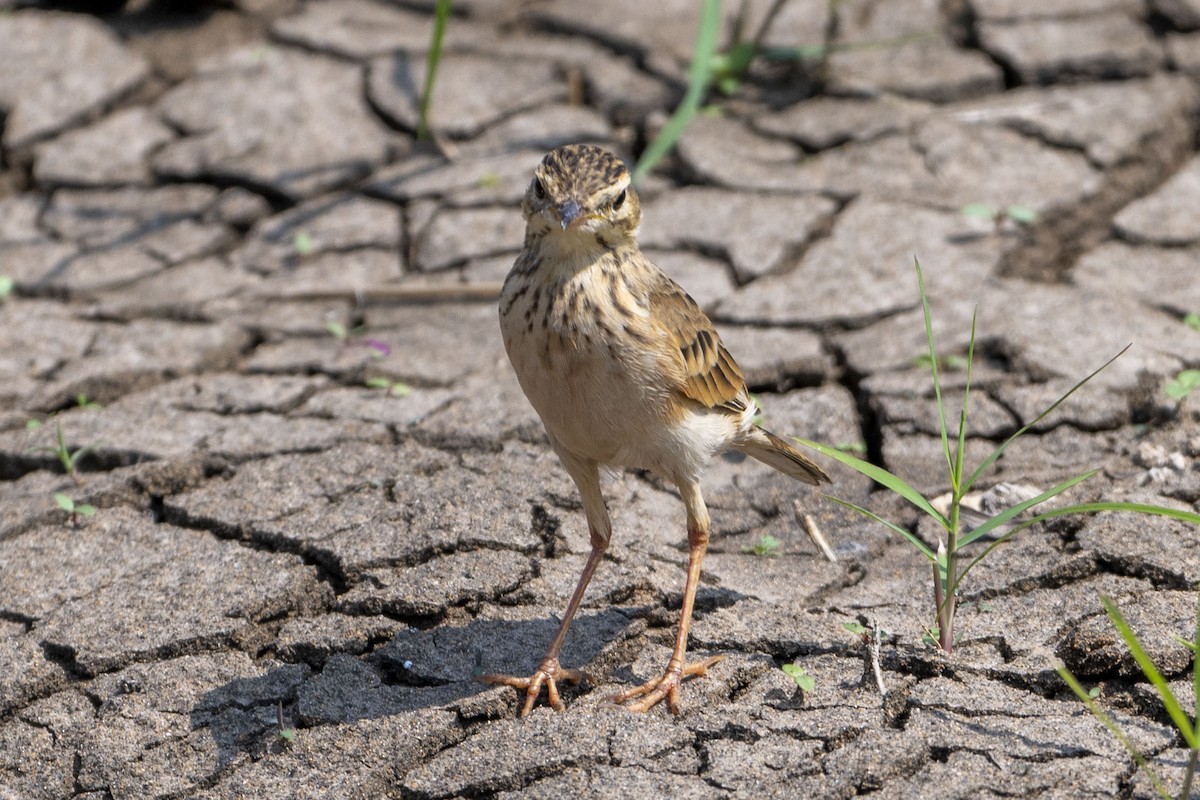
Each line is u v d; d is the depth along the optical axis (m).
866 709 7.80
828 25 16.42
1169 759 7.21
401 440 10.95
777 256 13.24
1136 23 16.28
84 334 12.67
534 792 7.36
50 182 14.97
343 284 13.38
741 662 8.35
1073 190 13.88
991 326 11.94
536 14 17.44
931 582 9.12
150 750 7.93
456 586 9.08
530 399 8.16
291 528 9.75
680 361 7.95
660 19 17.28
